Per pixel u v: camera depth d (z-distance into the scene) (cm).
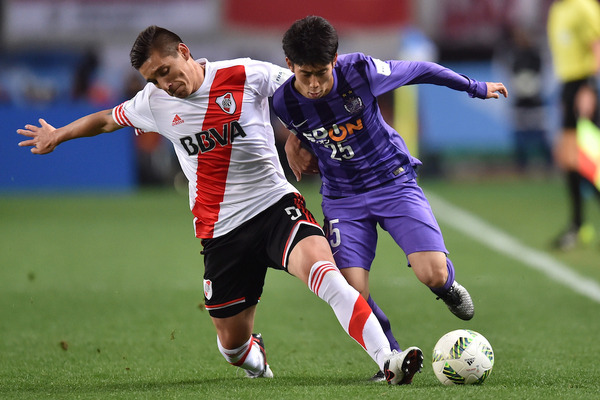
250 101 1738
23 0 6794
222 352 1831
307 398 1565
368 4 6775
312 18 1648
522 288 3000
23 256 3762
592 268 3356
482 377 1669
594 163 3825
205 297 1811
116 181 6178
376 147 1858
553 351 2084
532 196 5556
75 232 4434
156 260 3650
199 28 6844
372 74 1789
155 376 1875
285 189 1791
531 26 6556
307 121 1811
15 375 1888
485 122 6338
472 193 5759
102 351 2153
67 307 2744
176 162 6234
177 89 1669
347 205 1891
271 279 3306
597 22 3762
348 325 1634
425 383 1723
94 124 1778
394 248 4006
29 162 6103
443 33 6681
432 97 6331
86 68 6431
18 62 6788
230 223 1767
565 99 3806
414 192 1888
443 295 1886
